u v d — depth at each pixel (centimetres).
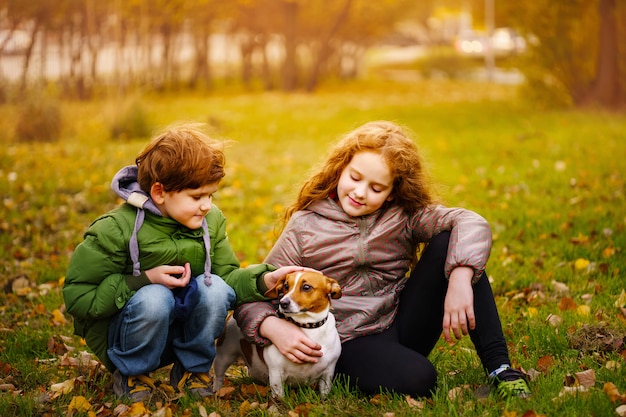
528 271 482
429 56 3709
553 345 347
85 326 304
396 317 319
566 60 1446
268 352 291
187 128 306
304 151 1112
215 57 4256
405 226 322
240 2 2278
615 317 385
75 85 1977
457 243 297
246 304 301
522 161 901
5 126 1211
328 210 317
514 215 628
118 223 291
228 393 309
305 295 282
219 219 317
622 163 829
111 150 1055
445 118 1430
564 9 1423
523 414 265
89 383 331
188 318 298
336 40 2962
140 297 286
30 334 400
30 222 648
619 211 612
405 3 2839
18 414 299
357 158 307
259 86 2758
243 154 1079
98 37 2078
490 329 300
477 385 306
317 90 2520
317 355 283
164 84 2480
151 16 2203
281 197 760
